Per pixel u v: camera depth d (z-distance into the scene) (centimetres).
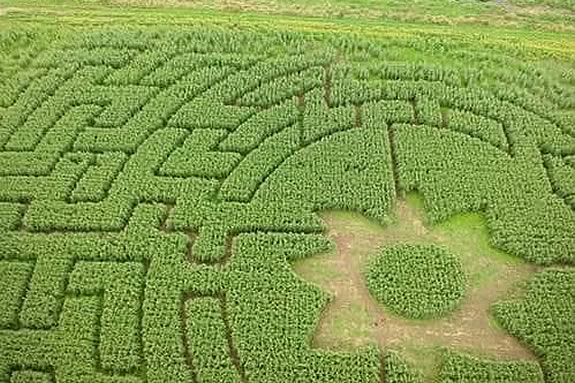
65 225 2500
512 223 2480
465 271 2394
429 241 2475
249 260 2383
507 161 2666
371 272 2358
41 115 2895
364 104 2898
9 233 2486
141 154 2728
